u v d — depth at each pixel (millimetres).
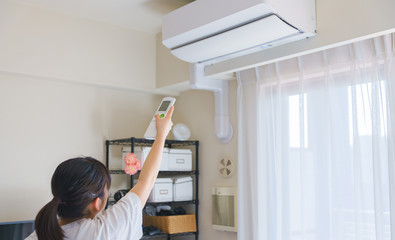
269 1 2344
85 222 1170
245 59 3139
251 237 3371
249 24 2537
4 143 3490
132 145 3750
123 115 4180
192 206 4188
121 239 1183
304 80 3010
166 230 3814
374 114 2555
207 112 4086
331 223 2791
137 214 1232
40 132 3668
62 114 3799
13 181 3502
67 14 3744
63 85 3824
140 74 4160
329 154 2838
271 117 3250
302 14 2576
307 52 2734
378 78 2559
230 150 3791
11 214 3469
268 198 3211
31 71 3514
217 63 3414
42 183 3637
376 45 2568
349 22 2504
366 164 2631
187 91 4359
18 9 3494
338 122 2801
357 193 2643
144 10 3660
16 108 3566
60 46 3686
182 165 4016
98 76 3881
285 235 3043
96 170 1208
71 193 1154
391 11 2318
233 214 3662
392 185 2422
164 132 1404
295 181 3062
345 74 2793
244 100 3494
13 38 3455
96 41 3898
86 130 3926
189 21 2756
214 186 3879
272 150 3213
